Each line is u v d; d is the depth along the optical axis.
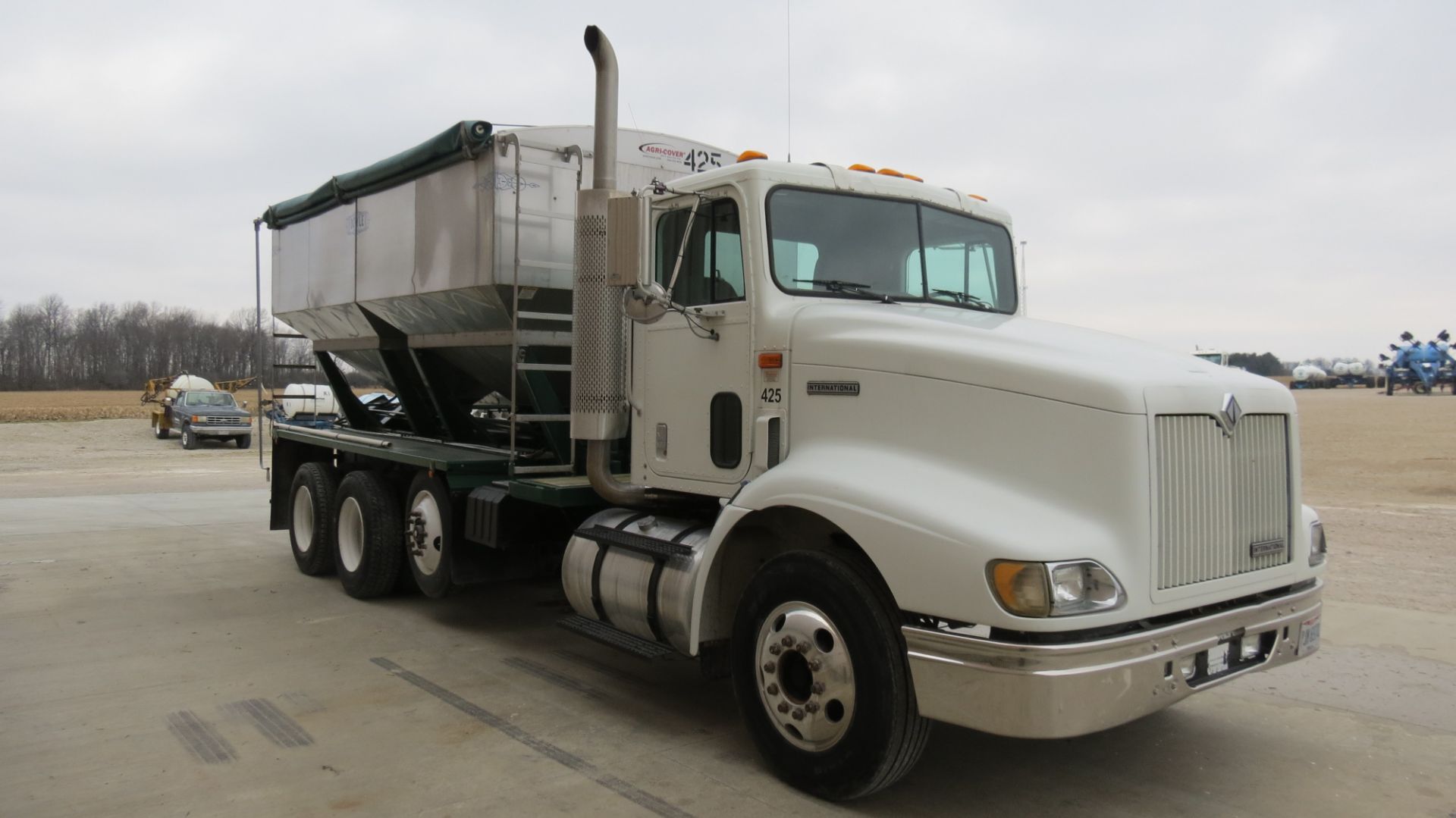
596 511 6.51
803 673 4.12
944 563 3.51
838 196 4.91
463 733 4.85
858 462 4.05
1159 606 3.55
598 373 5.39
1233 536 3.90
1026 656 3.31
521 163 6.60
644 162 7.09
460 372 8.15
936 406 3.94
